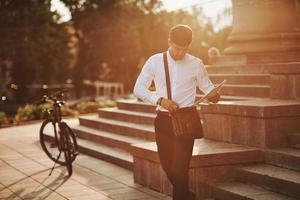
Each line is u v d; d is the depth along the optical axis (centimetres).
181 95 505
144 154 725
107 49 5366
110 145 1070
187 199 506
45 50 4509
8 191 743
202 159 641
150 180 720
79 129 1262
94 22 5291
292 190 568
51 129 1505
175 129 492
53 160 945
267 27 1157
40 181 809
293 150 656
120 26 5306
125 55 5403
